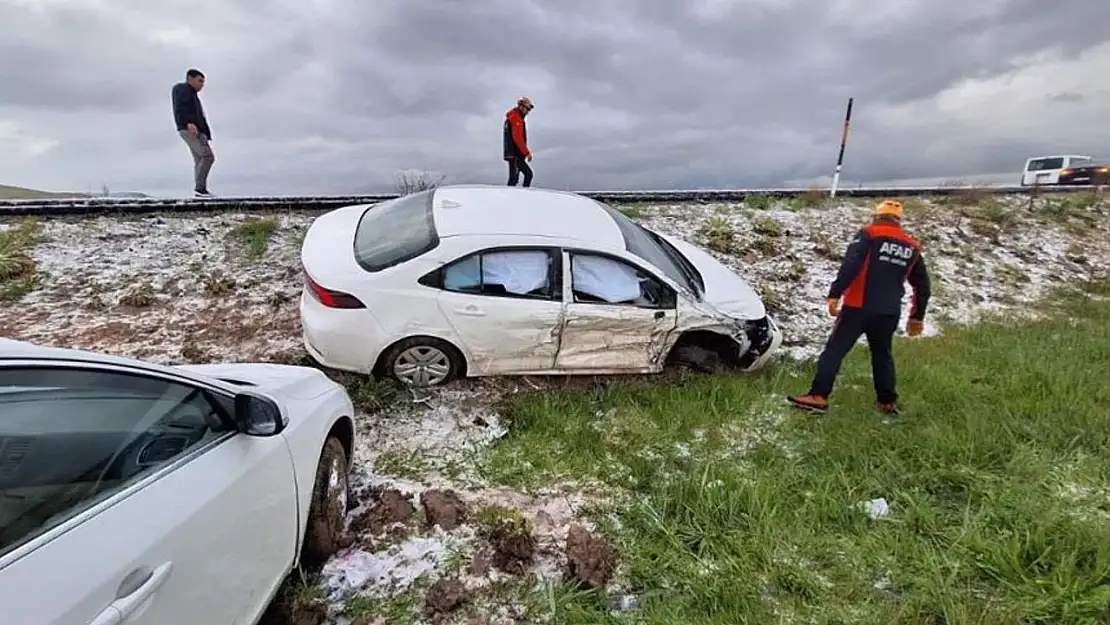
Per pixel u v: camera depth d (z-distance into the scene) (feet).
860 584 10.37
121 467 6.30
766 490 12.43
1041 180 67.31
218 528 6.93
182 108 27.89
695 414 15.90
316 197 30.35
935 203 39.70
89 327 17.94
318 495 9.90
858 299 15.89
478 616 9.49
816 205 36.58
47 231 23.11
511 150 33.24
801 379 18.84
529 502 12.37
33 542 5.17
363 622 9.25
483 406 16.01
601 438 14.70
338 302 14.92
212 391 7.96
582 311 16.24
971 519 11.98
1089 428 15.47
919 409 16.76
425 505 11.70
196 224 25.38
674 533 11.42
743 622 9.50
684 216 32.58
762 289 25.66
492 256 15.74
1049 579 10.26
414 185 33.32
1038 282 30.45
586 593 9.98
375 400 15.40
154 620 5.85
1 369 5.69
